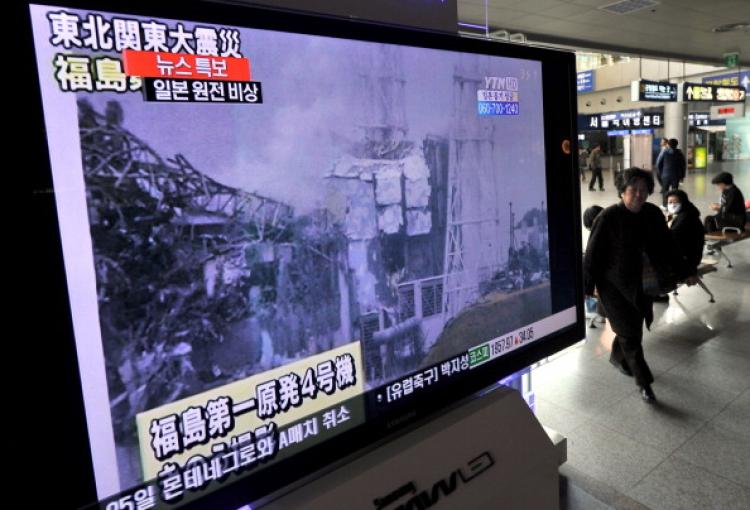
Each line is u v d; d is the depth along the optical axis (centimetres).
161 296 108
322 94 131
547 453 178
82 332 100
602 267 330
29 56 93
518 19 746
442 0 195
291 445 128
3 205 91
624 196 315
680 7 748
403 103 149
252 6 119
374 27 141
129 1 103
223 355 117
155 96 107
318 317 133
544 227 192
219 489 117
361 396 142
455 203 163
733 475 260
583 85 1830
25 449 95
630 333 331
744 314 489
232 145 117
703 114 2045
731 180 659
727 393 344
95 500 102
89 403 101
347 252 138
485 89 170
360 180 140
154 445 108
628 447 289
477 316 171
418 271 154
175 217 110
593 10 728
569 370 391
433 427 160
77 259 99
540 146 189
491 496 156
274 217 124
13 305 93
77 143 98
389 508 136
